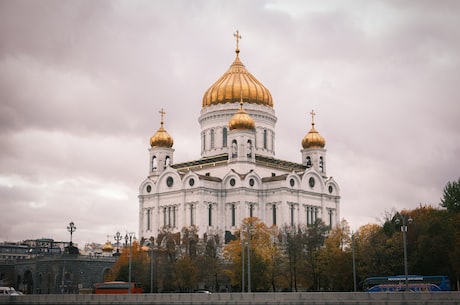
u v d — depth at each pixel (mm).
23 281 196500
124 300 119125
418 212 160375
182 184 197000
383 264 140125
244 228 171250
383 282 128625
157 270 158250
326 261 144875
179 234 174000
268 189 194625
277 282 150375
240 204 190750
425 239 138000
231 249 163625
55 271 180875
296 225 180250
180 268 155000
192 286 155000
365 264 140875
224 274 158250
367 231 152500
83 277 179125
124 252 170500
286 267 151500
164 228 182375
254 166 197875
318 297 102688
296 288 147500
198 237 178000
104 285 143125
